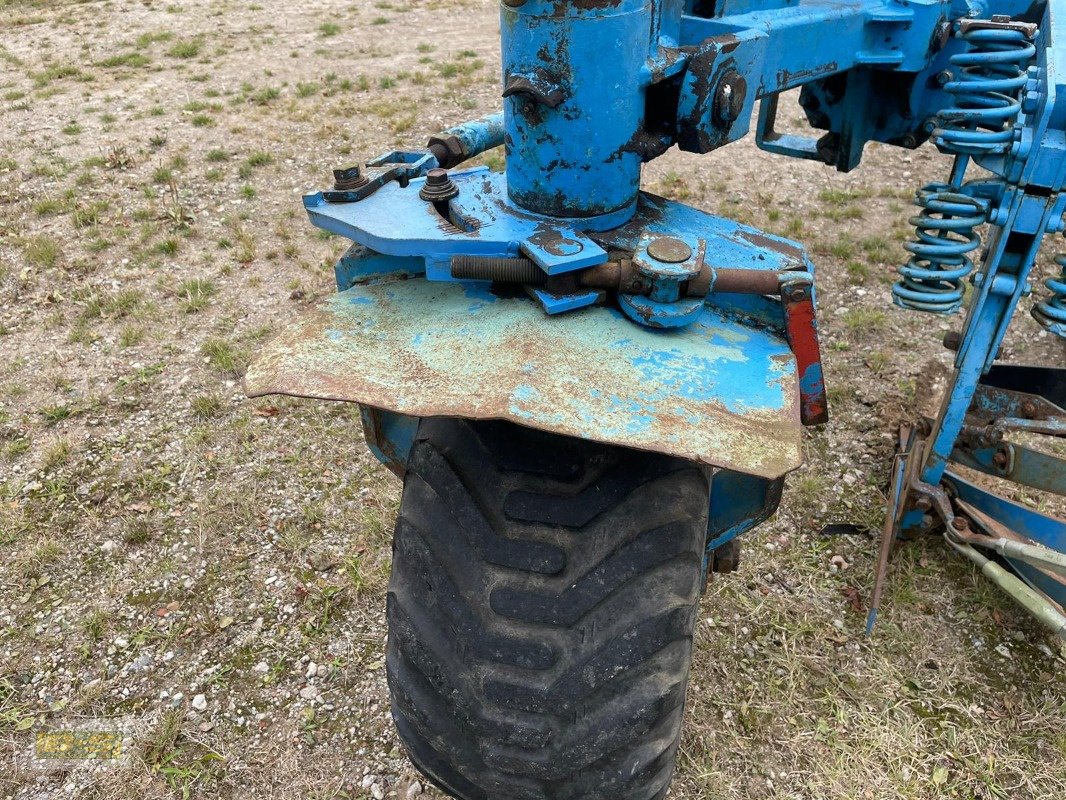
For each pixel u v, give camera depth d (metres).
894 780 2.41
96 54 8.74
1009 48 2.46
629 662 1.53
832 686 2.66
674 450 1.33
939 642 2.80
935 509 2.95
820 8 2.36
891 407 3.81
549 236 1.67
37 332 4.43
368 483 3.45
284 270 4.96
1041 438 3.74
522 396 1.40
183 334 4.39
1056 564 2.51
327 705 2.63
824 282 4.77
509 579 1.56
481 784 1.69
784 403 1.50
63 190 5.84
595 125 1.67
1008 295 2.47
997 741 2.50
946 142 2.47
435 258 1.67
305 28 9.71
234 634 2.86
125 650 2.81
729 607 2.90
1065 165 2.16
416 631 1.61
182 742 2.54
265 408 3.85
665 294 1.60
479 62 8.39
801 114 7.20
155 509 3.35
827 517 3.28
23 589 3.02
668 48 1.81
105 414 3.85
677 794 2.39
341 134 6.71
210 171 6.09
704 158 6.29
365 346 1.60
